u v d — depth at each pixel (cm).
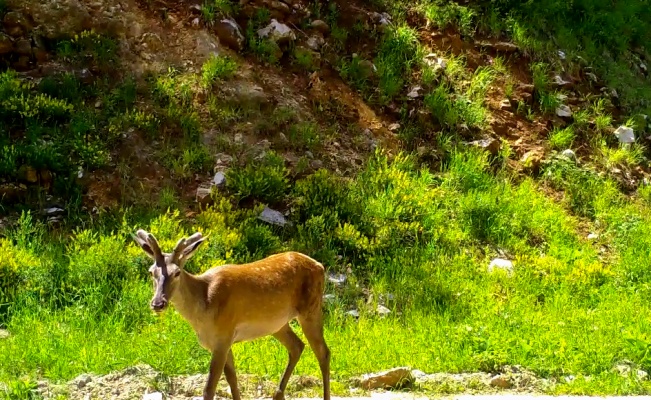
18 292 2303
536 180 3391
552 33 4097
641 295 2686
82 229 2619
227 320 1474
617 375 1975
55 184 2722
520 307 2523
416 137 3350
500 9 4056
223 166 2934
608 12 4441
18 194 2662
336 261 2706
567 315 2466
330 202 2898
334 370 1977
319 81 3356
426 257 2791
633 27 4488
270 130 3105
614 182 3462
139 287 2353
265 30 3409
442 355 2080
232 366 1548
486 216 3031
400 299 2548
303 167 3017
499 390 1900
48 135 2841
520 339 2155
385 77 3475
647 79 4291
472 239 2977
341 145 3192
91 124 2900
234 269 1525
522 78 3772
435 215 2981
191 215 2761
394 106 3425
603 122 3709
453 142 3362
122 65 3138
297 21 3541
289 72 3356
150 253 1442
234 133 3059
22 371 1881
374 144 3244
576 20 4303
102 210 2692
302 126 3159
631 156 3622
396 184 3044
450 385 1908
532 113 3650
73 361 1912
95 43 3138
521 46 3856
